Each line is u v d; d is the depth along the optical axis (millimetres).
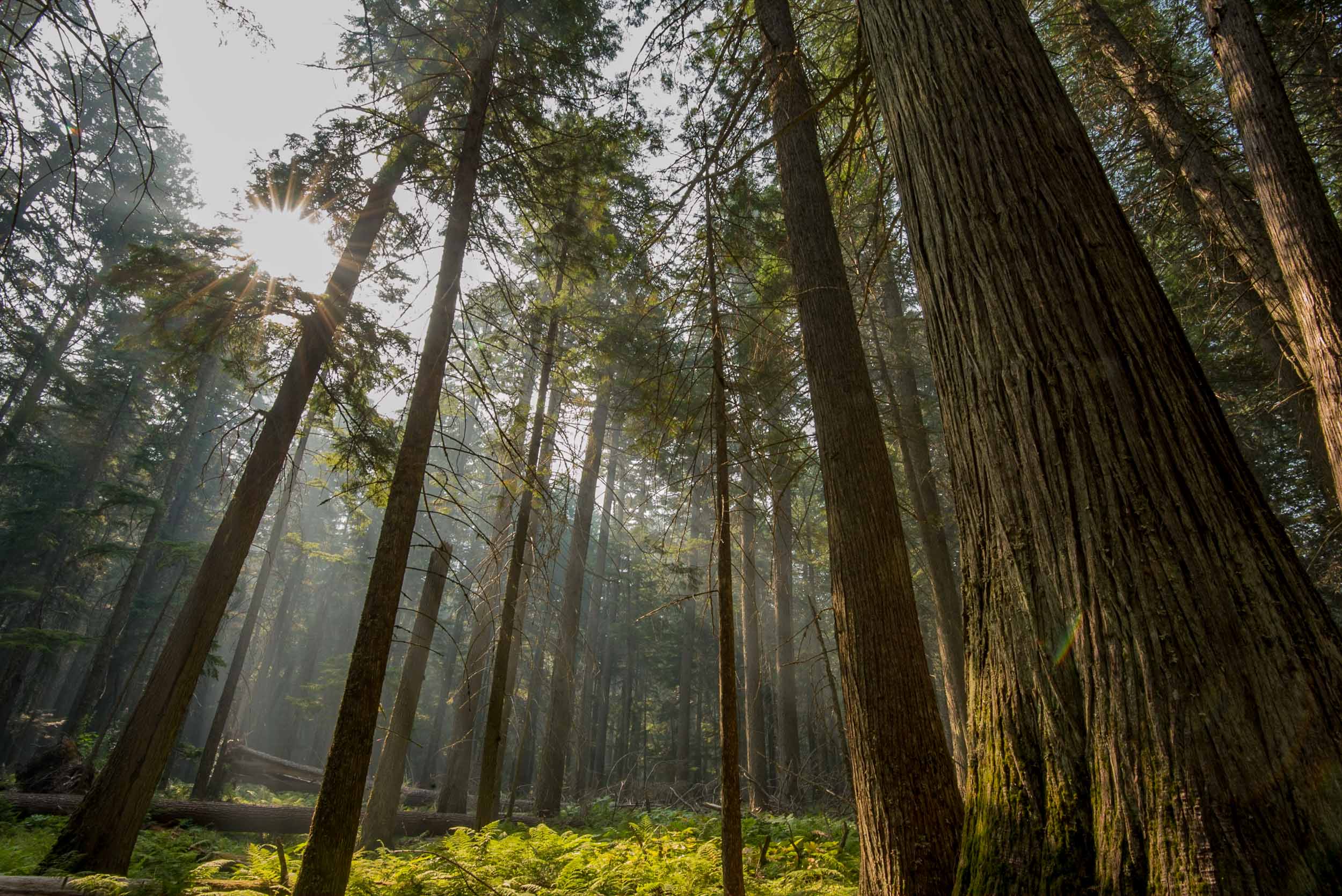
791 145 6410
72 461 27016
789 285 8344
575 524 14992
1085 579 1960
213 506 32812
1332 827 1434
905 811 3707
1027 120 2584
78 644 20469
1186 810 1586
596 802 14133
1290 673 1636
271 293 8945
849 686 4301
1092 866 1801
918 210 2830
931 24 2936
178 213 23203
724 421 5477
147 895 5359
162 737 7492
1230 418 11391
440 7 9203
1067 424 2121
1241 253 7371
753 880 6055
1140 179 10242
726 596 4973
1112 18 9688
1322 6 7520
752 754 16078
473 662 12500
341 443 9672
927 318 2787
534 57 8562
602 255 9328
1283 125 5660
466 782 12219
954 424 2568
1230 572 1785
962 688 10227
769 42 6301
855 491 4820
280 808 10875
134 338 9211
